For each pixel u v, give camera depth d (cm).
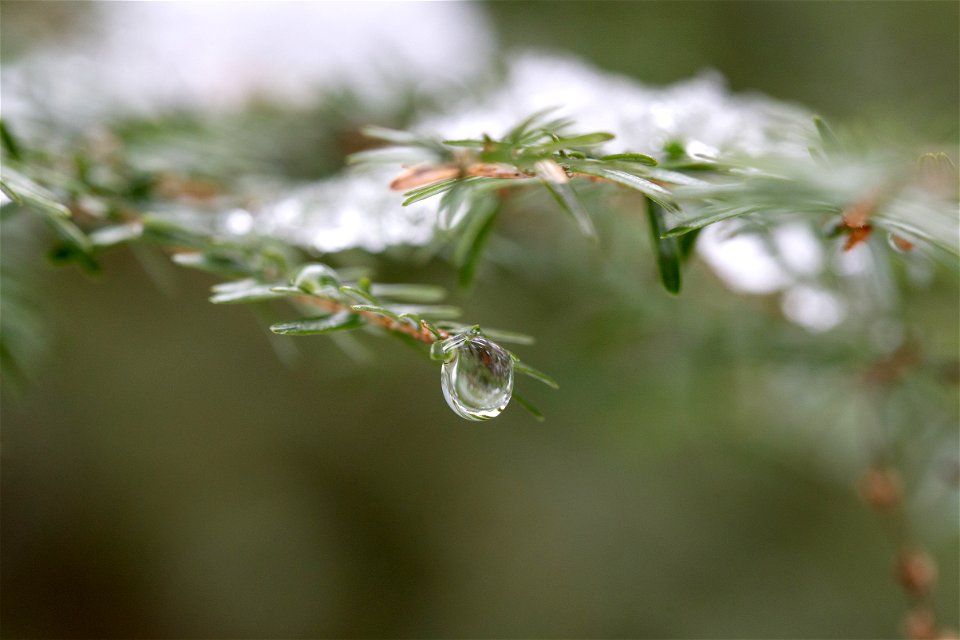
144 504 55
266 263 22
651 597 56
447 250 25
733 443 42
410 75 31
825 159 20
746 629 55
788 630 55
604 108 25
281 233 24
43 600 55
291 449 55
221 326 49
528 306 33
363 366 35
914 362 26
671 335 30
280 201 25
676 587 56
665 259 21
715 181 21
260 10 33
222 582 56
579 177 21
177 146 25
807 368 27
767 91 45
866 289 26
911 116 28
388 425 54
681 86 26
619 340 31
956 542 52
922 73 48
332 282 21
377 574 58
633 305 30
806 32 46
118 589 56
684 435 35
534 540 57
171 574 56
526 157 20
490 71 32
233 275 22
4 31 30
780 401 34
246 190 25
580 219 20
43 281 25
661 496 56
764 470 51
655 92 26
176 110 28
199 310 47
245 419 52
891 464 27
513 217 28
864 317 27
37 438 52
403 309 20
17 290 24
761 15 46
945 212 20
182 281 46
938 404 27
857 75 47
